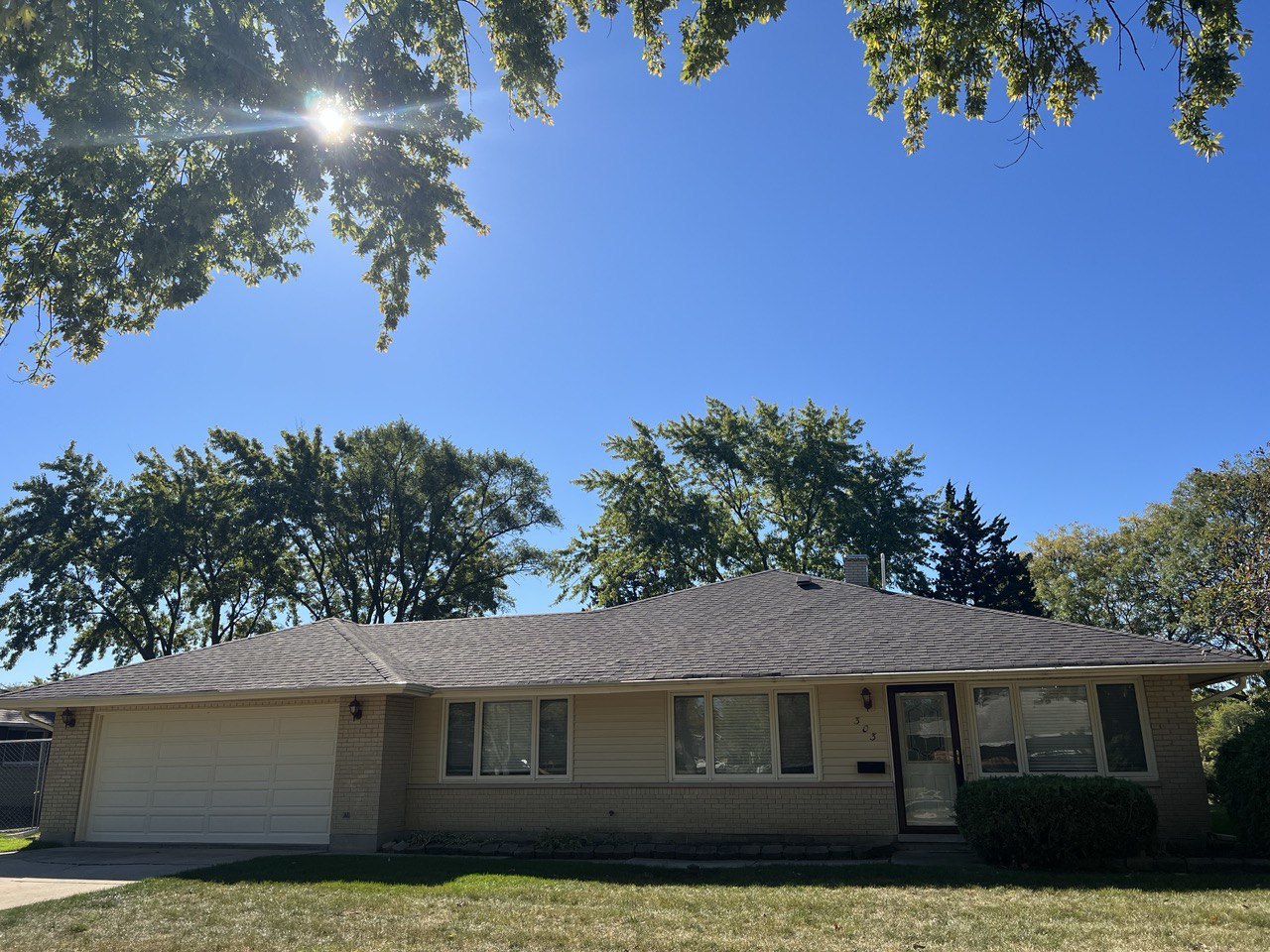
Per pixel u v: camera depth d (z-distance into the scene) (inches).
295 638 717.3
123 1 369.4
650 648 630.5
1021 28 354.9
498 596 1779.0
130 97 383.2
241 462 1534.2
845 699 569.0
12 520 1385.3
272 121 373.7
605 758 597.3
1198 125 346.6
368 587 1673.2
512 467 1740.9
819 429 1491.1
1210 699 561.9
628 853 527.5
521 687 592.7
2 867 521.3
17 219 399.2
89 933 342.3
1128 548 1866.4
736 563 1475.1
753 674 555.2
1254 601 1011.3
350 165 397.7
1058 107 364.5
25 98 377.4
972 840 473.7
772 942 310.7
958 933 316.5
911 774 554.6
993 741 542.6
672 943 311.9
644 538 1390.3
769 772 569.3
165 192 386.9
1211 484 1497.3
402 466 1653.5
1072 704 534.9
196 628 1617.9
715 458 1491.1
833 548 1459.2
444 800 612.4
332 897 398.9
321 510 1537.9
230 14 375.9
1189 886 393.4
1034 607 1569.9
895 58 388.2
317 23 373.4
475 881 438.9
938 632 589.0
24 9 314.8
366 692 589.3
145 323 440.5
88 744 654.5
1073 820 445.7
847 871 450.9
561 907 373.7
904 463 1523.1
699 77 398.3
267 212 389.7
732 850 520.7
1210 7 326.6
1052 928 319.9
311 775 607.8
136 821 630.5
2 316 399.5
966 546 1638.8
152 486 1476.4
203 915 368.5
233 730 632.4
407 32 407.8
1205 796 499.8
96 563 1414.9
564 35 425.1
